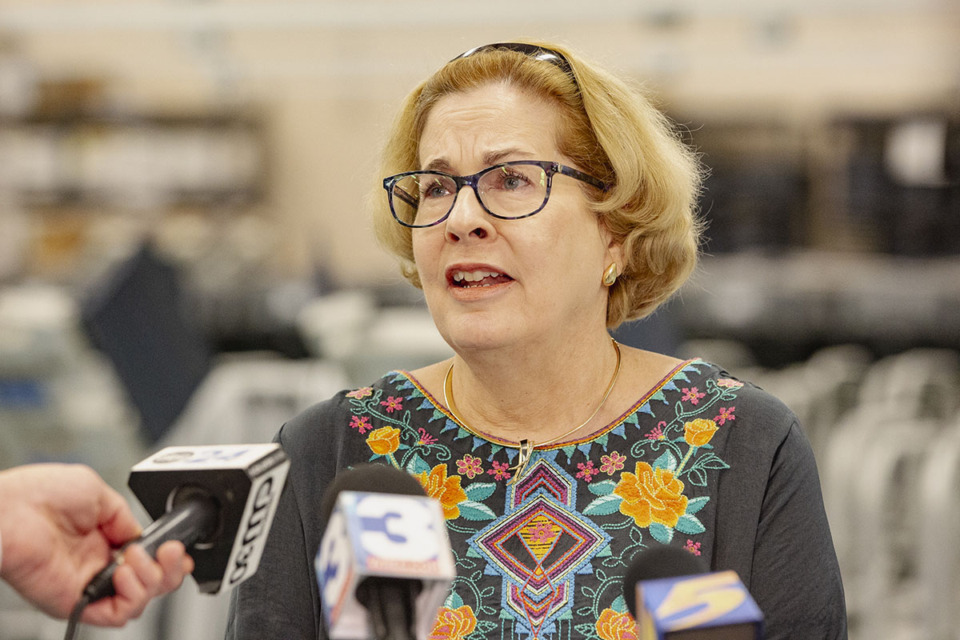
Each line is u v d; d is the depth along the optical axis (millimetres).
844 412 8086
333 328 6672
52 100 13625
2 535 1858
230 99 9547
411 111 3004
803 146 13539
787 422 2875
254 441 7465
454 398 3025
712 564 2725
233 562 1932
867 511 6688
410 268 3289
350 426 3018
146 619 6273
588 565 2695
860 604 6738
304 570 2855
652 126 2951
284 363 9719
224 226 14148
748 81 13906
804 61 8758
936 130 11555
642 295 3123
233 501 1894
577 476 2830
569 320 2811
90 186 13688
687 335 10422
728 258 11734
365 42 8727
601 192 2830
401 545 1714
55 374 6070
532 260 2664
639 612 1756
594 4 6484
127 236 12820
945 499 6141
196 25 6570
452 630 2664
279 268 14453
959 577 6141
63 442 6270
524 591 2678
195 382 6930
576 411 2912
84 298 6234
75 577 1945
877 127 12156
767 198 11852
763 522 2760
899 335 10320
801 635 2668
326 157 15047
